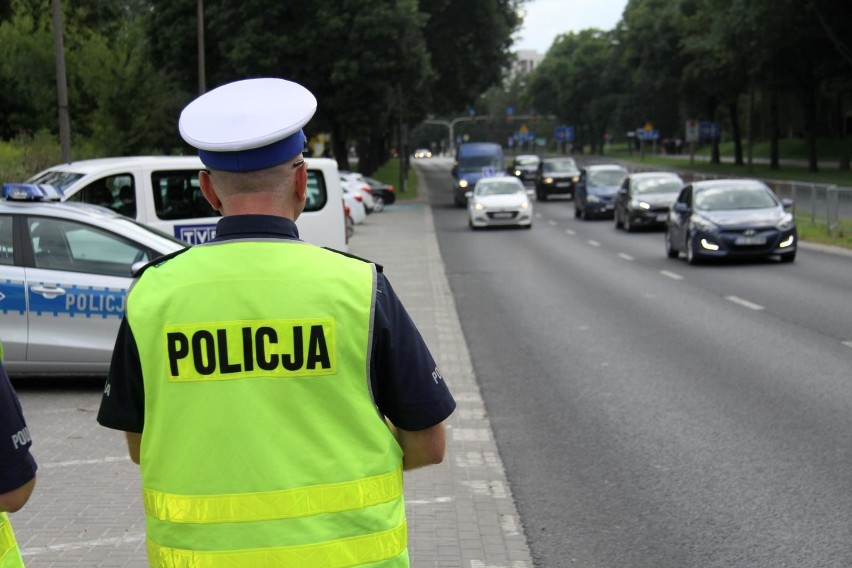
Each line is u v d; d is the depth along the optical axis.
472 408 9.03
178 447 2.40
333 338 2.42
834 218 26.36
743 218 21.03
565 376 10.37
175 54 46.94
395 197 58.03
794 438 7.70
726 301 15.61
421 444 2.57
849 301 15.20
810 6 52.59
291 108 2.49
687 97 87.50
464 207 51.12
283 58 45.56
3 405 2.60
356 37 44.66
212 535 2.35
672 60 85.94
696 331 12.91
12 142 28.67
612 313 14.80
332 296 2.45
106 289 9.40
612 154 137.75
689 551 5.48
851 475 6.74
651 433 8.00
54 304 9.35
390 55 45.53
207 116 2.48
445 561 5.37
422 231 34.06
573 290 17.75
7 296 9.31
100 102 30.41
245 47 44.56
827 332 12.48
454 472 7.06
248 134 2.42
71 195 13.46
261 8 45.09
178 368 2.42
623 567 5.28
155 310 2.46
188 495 2.37
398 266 22.50
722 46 62.62
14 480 2.62
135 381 2.50
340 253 2.56
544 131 187.50
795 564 5.26
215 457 2.37
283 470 2.36
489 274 20.72
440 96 61.12
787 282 17.73
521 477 6.93
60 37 19.56
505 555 5.46
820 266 20.09
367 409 2.45
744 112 98.50
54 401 9.30
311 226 15.47
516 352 11.86
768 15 54.53
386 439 2.46
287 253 2.48
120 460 7.37
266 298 2.43
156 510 2.42
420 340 2.54
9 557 2.70
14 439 2.62
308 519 2.36
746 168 75.81
